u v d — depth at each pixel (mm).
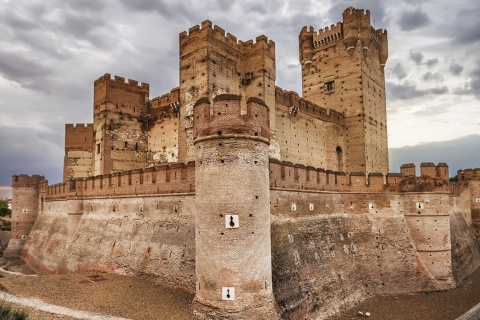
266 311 22797
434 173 39188
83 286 30094
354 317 30719
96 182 44000
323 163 54969
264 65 42250
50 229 53656
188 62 40562
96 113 53219
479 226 56438
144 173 36844
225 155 23250
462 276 42625
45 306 22984
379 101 63562
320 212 36906
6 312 19125
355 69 58781
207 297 22656
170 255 31344
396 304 33656
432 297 35406
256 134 24000
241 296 22156
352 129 58188
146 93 55625
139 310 24516
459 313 31266
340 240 37562
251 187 23328
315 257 32969
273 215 30688
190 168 31953
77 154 62562
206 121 23969
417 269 37656
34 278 32781
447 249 38125
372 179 40938
